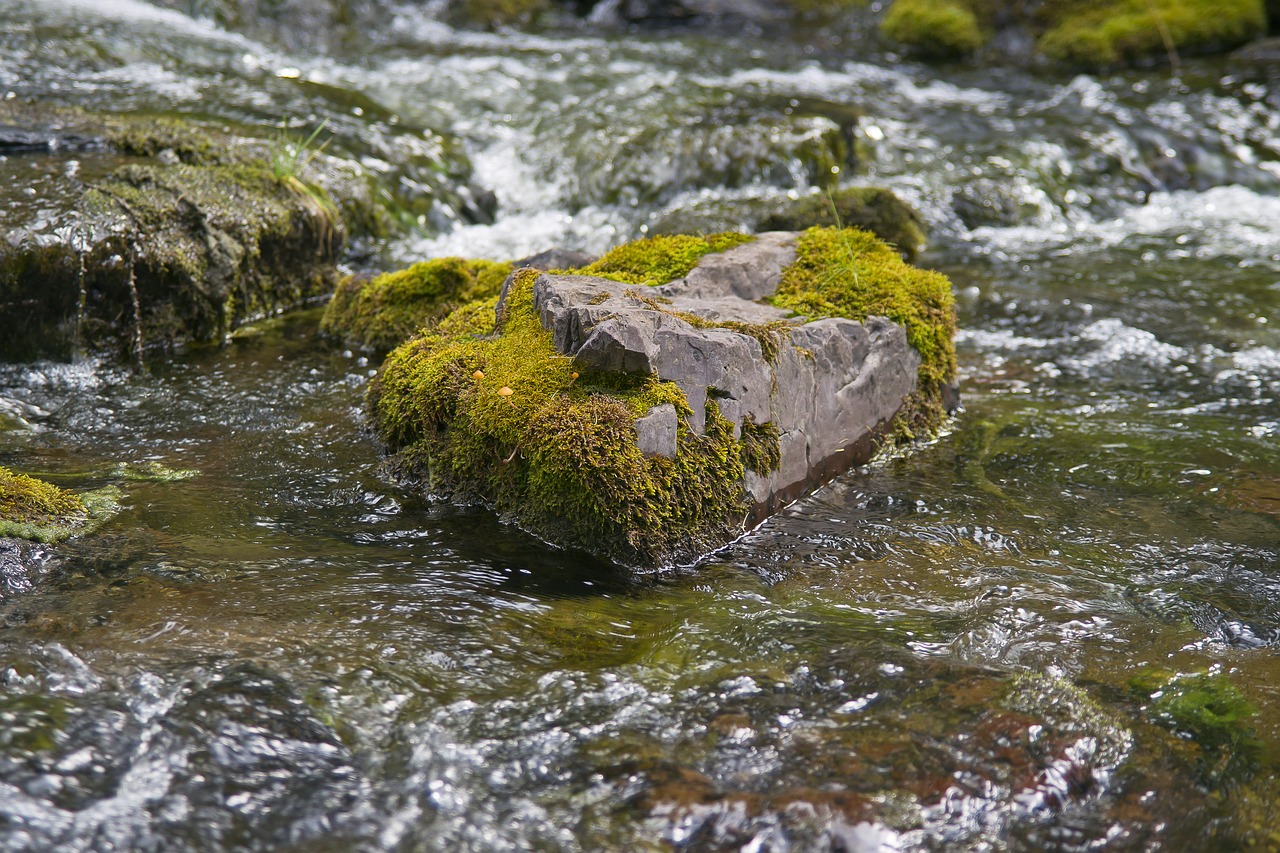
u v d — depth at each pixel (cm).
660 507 328
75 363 479
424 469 375
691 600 312
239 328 538
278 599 292
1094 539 354
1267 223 779
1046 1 1197
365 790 222
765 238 466
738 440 351
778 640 287
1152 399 484
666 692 260
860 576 328
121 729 231
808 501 381
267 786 221
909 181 809
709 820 217
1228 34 1125
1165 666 281
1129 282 653
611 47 1134
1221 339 558
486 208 747
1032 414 466
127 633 269
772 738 243
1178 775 238
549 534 341
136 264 494
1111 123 924
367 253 649
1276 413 467
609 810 220
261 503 358
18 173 549
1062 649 288
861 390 405
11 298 466
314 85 834
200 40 927
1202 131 915
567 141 818
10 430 411
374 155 715
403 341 497
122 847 203
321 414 436
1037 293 632
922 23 1192
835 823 217
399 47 1085
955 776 232
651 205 767
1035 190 805
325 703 246
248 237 539
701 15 1272
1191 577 329
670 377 346
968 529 360
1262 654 288
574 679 264
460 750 236
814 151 791
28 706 234
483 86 942
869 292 431
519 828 215
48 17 870
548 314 379
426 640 277
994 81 1091
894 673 269
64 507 334
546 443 331
